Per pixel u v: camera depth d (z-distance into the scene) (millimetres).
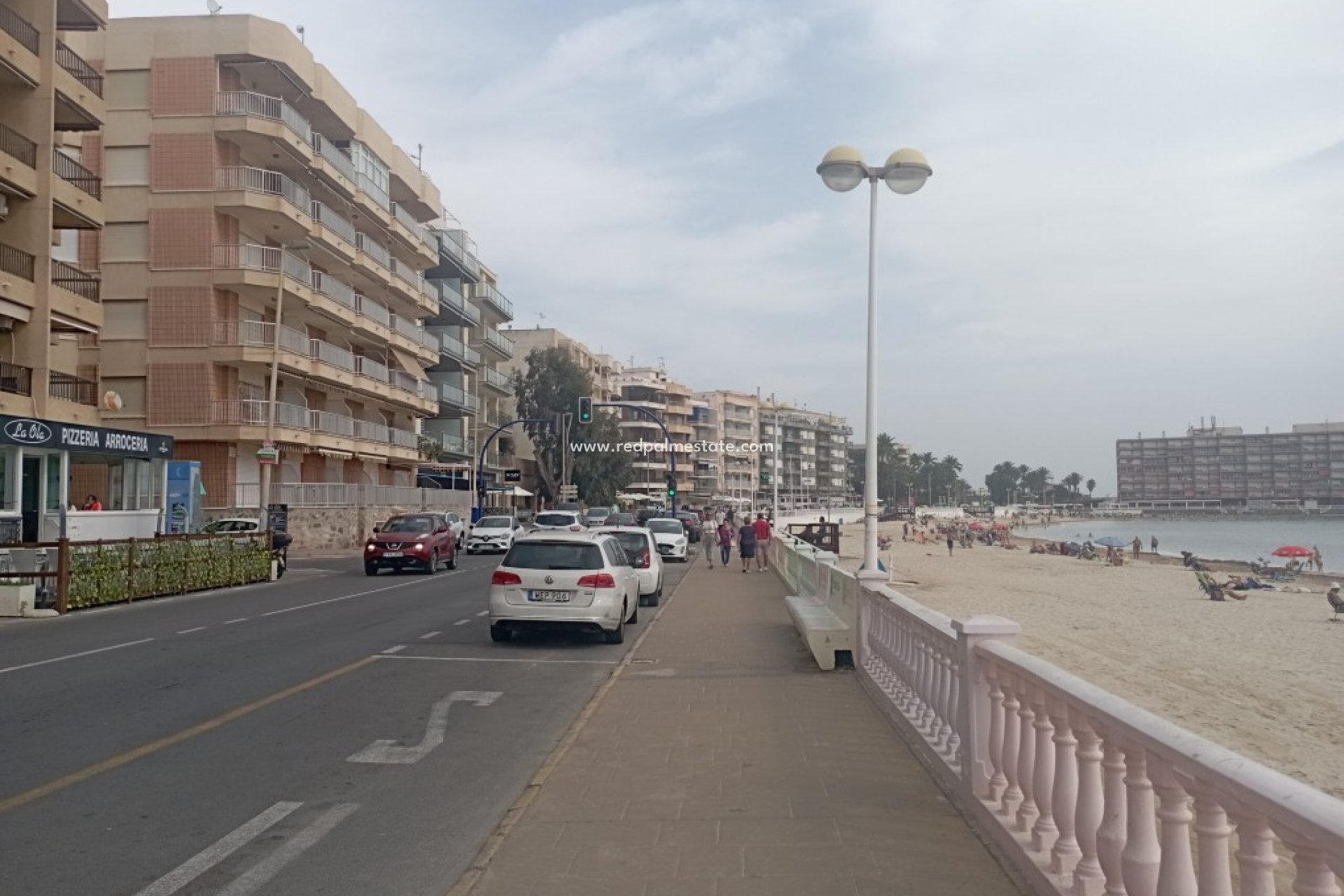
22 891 5258
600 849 5699
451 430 75750
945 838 5754
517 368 113375
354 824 6457
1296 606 34281
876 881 5090
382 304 60656
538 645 15305
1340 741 12703
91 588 21328
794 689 11086
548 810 6488
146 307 42688
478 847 6008
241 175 42969
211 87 42781
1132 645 22609
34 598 19922
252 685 11695
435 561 32781
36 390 30672
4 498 26141
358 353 57000
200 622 18641
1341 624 27891
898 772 7340
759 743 8383
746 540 33656
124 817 6562
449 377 74812
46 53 31422
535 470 104188
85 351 42719
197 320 42438
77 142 42938
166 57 42938
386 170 58062
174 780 7496
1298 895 2789
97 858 5773
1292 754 11953
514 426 104625
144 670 12750
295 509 44312
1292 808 2686
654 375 138375
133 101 43000
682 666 13023
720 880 5168
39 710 10117
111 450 29609
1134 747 3861
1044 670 4859
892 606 9531
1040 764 5020
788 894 4953
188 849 5941
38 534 26703
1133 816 3865
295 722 9641
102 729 9242
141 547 23344
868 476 15758
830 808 6398
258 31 43188
